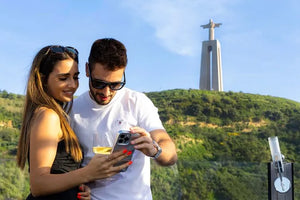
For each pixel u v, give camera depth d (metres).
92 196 1.57
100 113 1.60
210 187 6.02
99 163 1.28
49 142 1.31
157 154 1.42
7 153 15.30
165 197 6.49
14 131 21.42
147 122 1.62
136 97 1.66
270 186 2.62
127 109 1.63
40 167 1.29
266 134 32.81
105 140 1.57
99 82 1.52
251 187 5.04
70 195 1.40
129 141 1.33
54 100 1.43
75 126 1.61
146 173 1.61
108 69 1.49
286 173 2.62
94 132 1.58
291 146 30.03
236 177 5.43
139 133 1.37
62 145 1.39
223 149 30.34
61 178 1.27
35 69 1.44
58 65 1.44
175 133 32.66
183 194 6.31
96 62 1.50
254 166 5.21
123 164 1.36
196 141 31.55
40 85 1.42
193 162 6.59
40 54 1.45
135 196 1.56
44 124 1.33
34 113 1.37
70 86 1.47
